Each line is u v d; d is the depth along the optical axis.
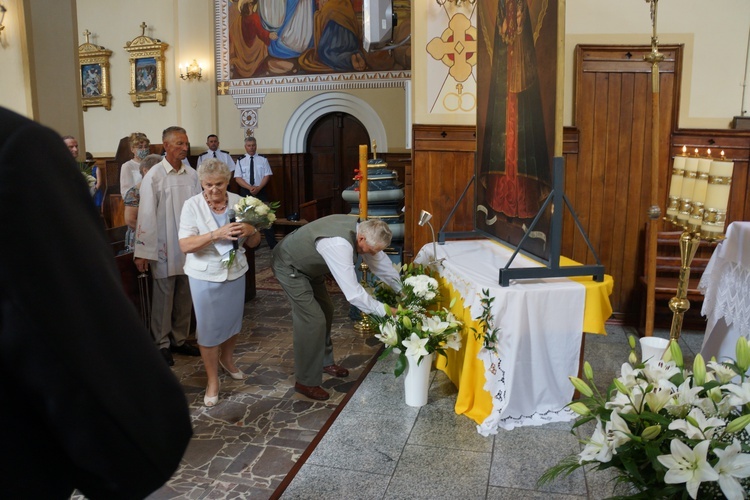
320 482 2.69
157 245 4.28
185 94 11.31
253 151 10.38
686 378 1.46
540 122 3.25
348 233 3.48
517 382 3.14
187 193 4.42
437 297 3.65
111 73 11.58
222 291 3.58
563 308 3.12
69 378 0.67
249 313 5.88
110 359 0.70
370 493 2.59
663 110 4.69
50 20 6.06
